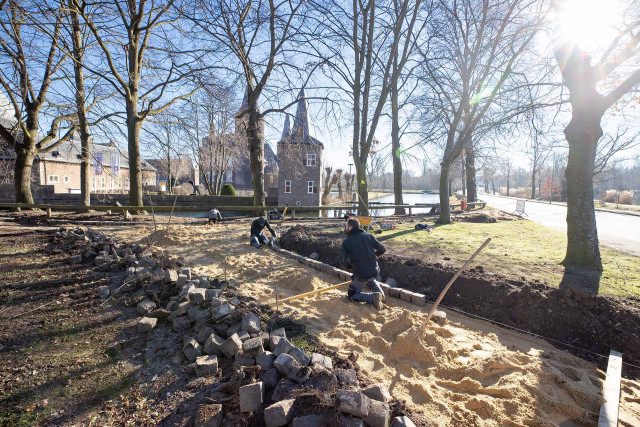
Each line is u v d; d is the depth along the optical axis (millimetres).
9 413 2648
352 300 5137
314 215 27234
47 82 15641
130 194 15867
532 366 3441
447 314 5043
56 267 6250
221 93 13883
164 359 3393
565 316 4508
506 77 9609
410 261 6477
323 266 6859
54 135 17297
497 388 3041
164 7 8703
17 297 4906
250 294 5488
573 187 6480
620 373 3488
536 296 4777
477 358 3576
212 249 8953
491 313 4957
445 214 13812
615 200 39906
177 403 2707
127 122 15492
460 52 11500
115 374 3154
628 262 6980
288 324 4148
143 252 7391
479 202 24453
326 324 4441
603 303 4453
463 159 20094
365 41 12289
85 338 3805
